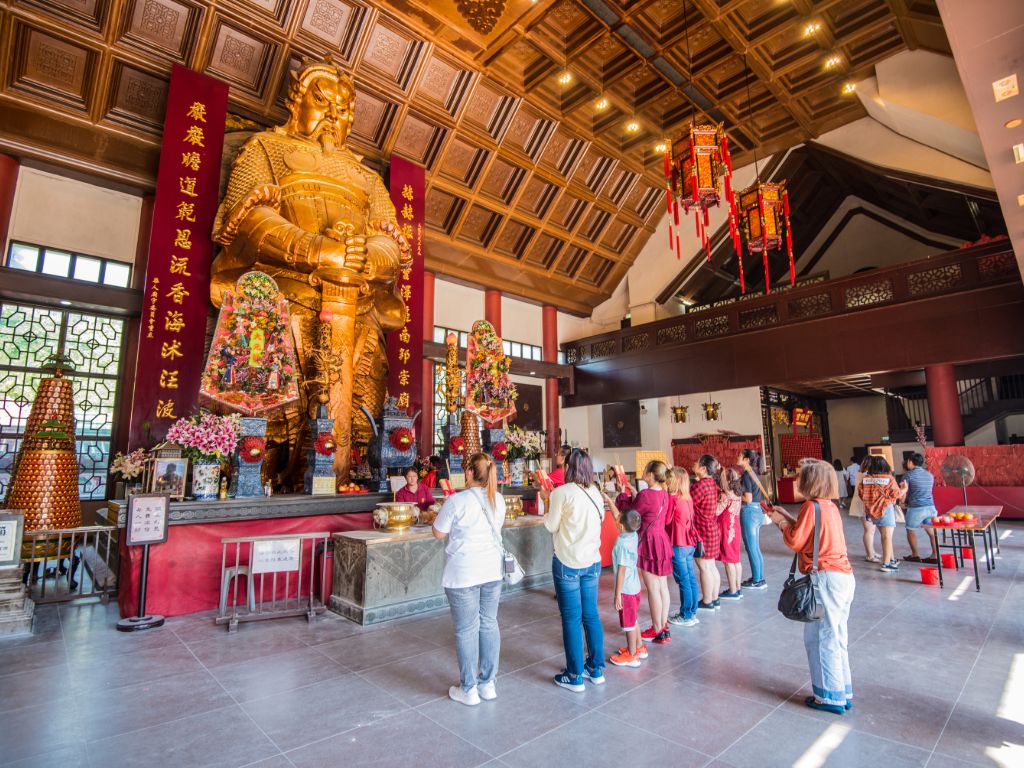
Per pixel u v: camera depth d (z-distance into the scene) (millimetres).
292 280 7312
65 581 5871
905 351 10156
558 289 14750
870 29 9125
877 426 18344
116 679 3156
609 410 16094
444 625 4234
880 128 11023
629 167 13047
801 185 13961
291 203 7484
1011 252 9211
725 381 12477
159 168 7574
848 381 14156
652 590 3752
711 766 2193
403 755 2291
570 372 15141
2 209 7297
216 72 8375
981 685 2980
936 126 9305
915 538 6496
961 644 3662
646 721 2590
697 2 8711
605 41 9914
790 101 10789
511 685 3047
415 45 9281
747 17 9203
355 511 5730
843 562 2701
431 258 12164
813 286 11398
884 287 10539
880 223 15664
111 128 7840
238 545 4430
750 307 12289
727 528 4980
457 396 7719
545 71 10148
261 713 2705
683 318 13375
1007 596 4895
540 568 5715
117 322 8234
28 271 7250
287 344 6008
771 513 2912
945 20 2986
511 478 7707
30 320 7617
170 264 7105
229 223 6926
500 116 10945
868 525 6656
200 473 4996
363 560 4367
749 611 4535
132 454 5777
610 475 6602
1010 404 14688
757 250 9695
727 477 5086
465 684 2781
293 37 8414
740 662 3373
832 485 2771
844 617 2711
